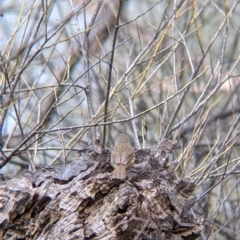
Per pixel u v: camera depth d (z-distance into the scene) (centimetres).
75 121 1590
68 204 788
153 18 1773
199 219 831
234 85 1580
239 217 1255
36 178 832
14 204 810
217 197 1233
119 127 1391
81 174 807
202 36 1766
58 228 779
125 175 779
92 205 789
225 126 1599
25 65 962
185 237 820
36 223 801
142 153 880
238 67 1636
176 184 857
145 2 1848
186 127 1336
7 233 815
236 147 1514
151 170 826
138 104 1417
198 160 1342
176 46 1137
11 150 1055
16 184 826
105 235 759
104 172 814
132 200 765
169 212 806
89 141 1070
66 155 1100
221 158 1229
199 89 1476
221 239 1372
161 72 1461
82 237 764
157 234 783
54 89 1005
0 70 1065
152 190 796
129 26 1762
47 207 796
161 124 1088
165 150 871
